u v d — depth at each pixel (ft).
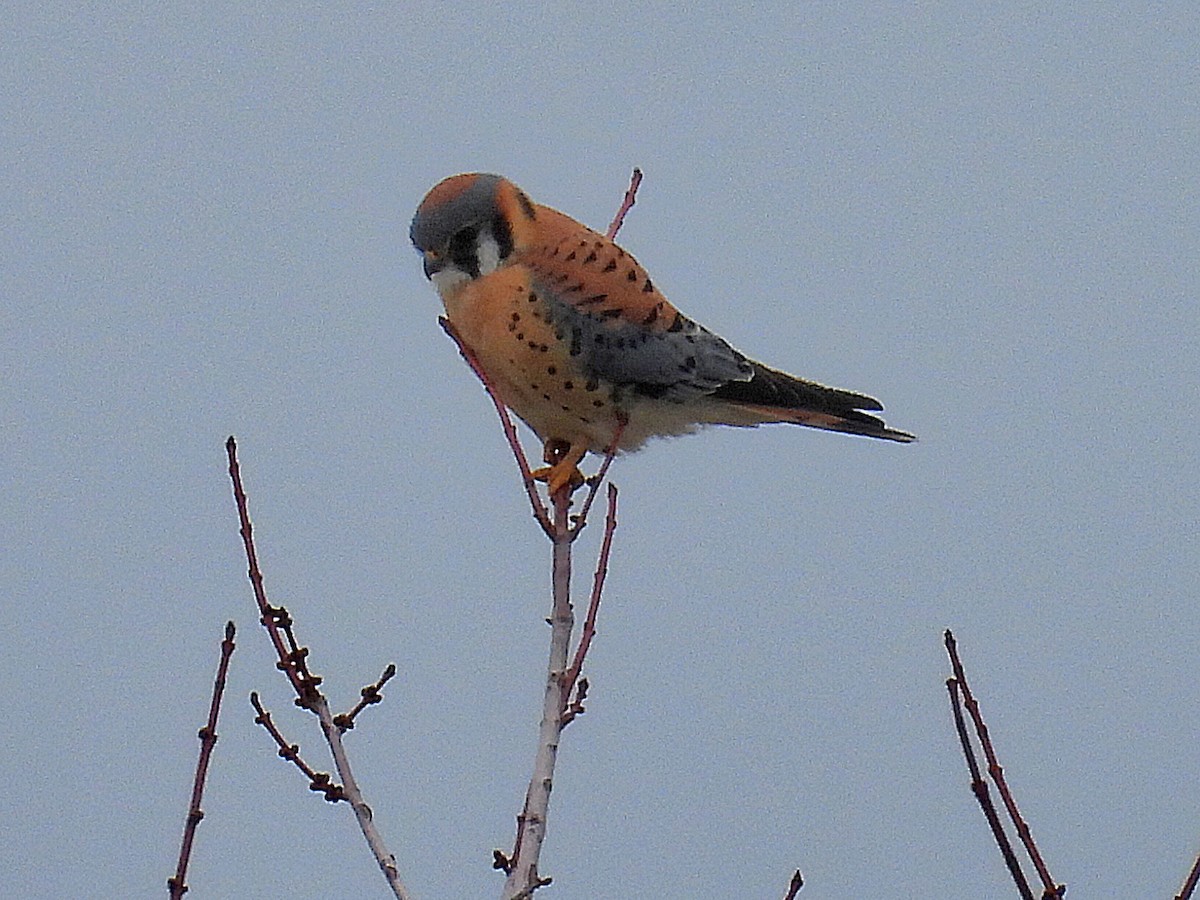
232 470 25.23
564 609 25.85
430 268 36.99
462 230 36.42
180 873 22.47
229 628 23.58
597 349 37.22
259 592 24.91
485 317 36.94
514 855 23.26
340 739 24.26
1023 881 21.70
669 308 38.29
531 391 37.78
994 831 22.00
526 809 23.41
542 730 24.17
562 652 25.40
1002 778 22.36
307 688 24.62
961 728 22.77
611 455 26.91
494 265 36.68
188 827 22.74
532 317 36.76
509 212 36.83
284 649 24.70
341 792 23.99
